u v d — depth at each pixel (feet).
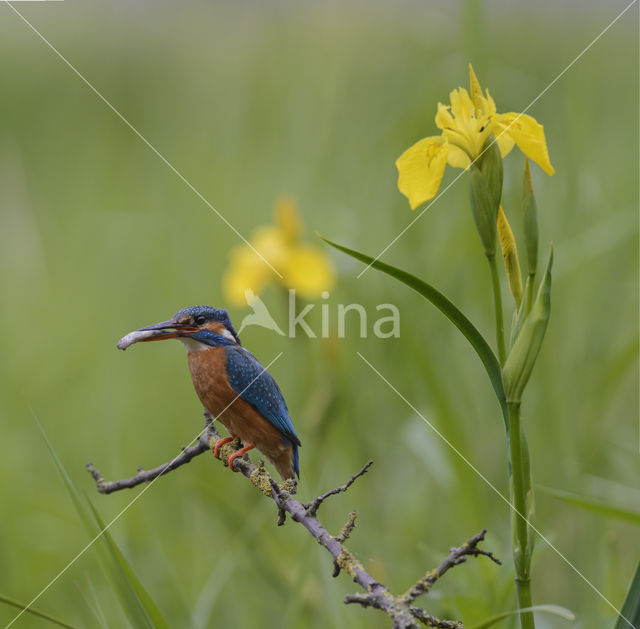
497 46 47.73
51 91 57.82
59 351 41.04
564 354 33.63
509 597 22.36
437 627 13.87
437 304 15.42
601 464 31.96
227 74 55.01
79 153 54.60
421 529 29.12
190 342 23.40
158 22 57.62
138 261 44.62
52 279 44.86
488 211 16.06
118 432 34.94
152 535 29.25
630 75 46.44
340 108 44.27
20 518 32.27
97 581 29.55
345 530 15.33
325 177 42.34
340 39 46.52
